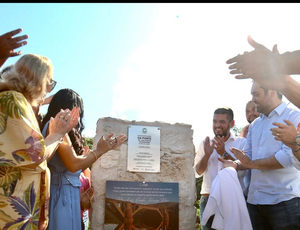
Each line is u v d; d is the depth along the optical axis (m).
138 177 3.33
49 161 2.57
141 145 3.41
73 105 2.76
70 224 2.47
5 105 1.84
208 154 3.62
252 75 1.63
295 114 2.87
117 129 3.40
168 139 3.50
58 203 2.47
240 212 2.84
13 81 2.05
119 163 3.32
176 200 3.31
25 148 1.81
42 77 2.13
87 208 3.12
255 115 4.00
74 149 2.74
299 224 2.66
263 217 2.92
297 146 2.28
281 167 2.68
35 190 1.95
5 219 1.79
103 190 3.22
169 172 3.41
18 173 1.86
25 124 1.83
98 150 2.67
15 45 1.77
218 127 3.70
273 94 2.98
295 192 2.72
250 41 1.67
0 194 1.79
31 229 1.89
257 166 2.78
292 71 1.56
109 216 3.15
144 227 3.19
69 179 2.60
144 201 3.25
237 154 2.87
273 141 2.90
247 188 3.27
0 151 1.78
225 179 2.95
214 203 2.93
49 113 2.74
